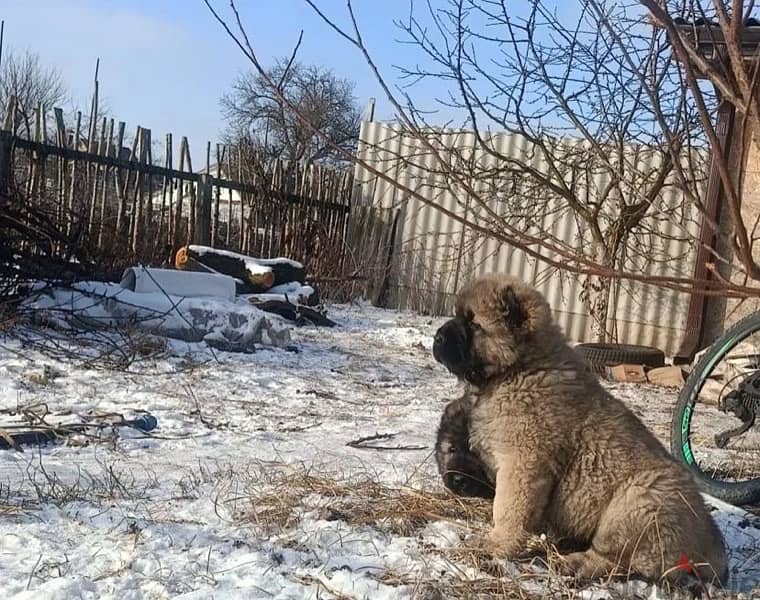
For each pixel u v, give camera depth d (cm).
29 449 209
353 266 677
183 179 546
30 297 359
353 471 198
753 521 184
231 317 383
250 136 646
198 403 278
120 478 183
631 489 139
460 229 634
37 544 137
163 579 126
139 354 339
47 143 464
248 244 607
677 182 85
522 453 143
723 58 81
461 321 152
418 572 135
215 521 156
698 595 135
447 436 158
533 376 145
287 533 152
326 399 306
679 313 565
